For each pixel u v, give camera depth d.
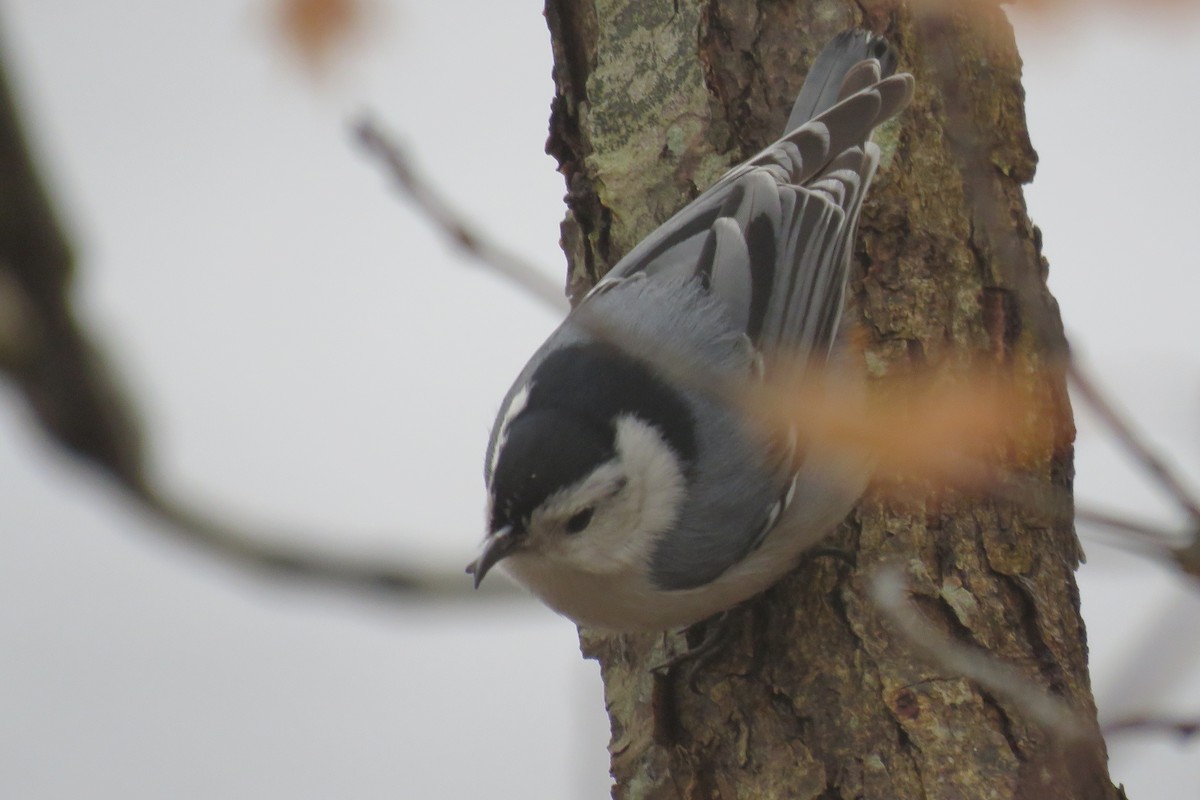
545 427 7.37
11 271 2.60
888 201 7.80
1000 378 7.35
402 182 3.46
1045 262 8.03
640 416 7.42
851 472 7.00
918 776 6.41
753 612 7.34
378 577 3.83
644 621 7.61
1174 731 3.57
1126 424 3.33
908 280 7.63
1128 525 3.26
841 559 7.18
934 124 7.98
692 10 8.48
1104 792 6.31
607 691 7.91
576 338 7.68
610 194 8.54
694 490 7.34
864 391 7.41
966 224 7.71
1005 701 6.49
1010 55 8.18
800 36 8.38
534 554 7.35
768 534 7.19
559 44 8.93
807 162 7.78
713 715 7.06
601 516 7.30
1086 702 6.68
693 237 7.78
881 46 8.06
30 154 2.55
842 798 6.54
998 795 6.27
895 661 6.72
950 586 6.91
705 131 8.34
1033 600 6.91
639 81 8.57
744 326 7.49
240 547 3.54
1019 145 8.06
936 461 3.96
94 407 2.79
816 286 7.61
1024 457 7.14
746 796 6.77
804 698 6.86
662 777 7.13
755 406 4.73
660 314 7.45
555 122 8.96
